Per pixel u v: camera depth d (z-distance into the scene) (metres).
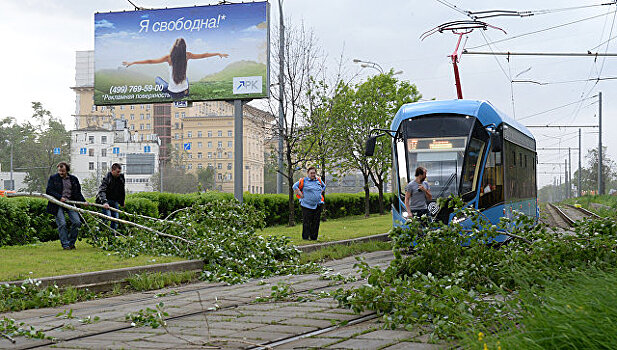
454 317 5.88
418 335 5.88
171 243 13.30
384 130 15.94
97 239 14.15
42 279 9.06
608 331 4.32
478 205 14.66
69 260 11.84
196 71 27.45
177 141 156.75
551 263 8.46
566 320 4.53
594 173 104.38
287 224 27.69
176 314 7.47
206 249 12.17
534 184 22.09
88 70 160.88
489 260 8.55
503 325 5.29
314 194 17.36
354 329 6.32
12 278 9.30
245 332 6.28
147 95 27.92
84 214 14.15
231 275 11.09
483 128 15.26
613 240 8.99
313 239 17.50
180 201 21.67
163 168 120.38
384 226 24.25
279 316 7.14
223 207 14.98
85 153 115.44
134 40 28.08
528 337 4.49
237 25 27.12
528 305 5.34
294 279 10.88
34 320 7.37
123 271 10.37
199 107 152.88
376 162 33.44
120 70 28.16
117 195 15.32
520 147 18.84
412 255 8.81
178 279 10.85
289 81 27.36
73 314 7.76
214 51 27.31
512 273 7.27
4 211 15.23
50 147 108.88
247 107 29.31
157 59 27.84
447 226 8.98
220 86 27.20
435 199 14.74
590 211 43.00
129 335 6.28
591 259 8.84
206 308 7.87
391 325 6.29
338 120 30.56
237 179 27.00
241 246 12.44
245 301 8.42
